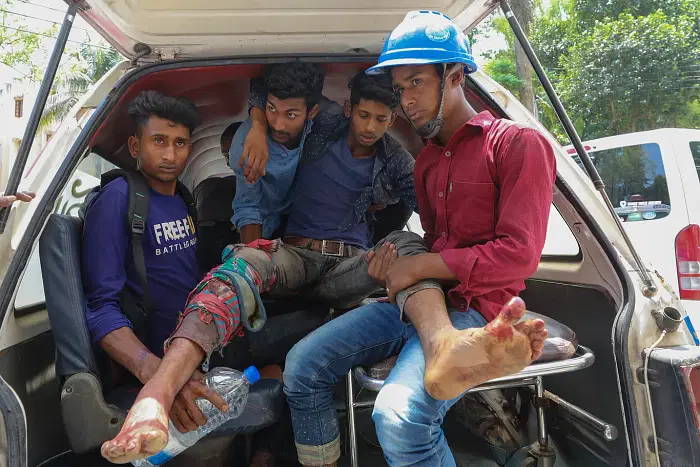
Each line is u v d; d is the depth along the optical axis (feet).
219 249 9.72
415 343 5.15
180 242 6.81
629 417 5.12
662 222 15.12
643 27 51.31
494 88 7.64
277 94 7.41
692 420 4.82
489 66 57.77
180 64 7.37
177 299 6.68
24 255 5.39
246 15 7.12
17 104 52.75
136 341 5.65
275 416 5.97
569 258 7.00
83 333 5.58
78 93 49.29
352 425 5.78
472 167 5.46
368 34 7.59
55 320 5.56
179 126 6.69
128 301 6.18
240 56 7.44
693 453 4.80
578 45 54.03
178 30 7.25
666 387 5.00
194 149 9.99
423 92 5.49
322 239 7.59
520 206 5.05
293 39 7.59
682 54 50.55
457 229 5.56
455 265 5.08
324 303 7.42
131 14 6.89
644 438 5.09
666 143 15.52
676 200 15.05
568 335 5.67
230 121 9.33
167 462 5.43
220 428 5.53
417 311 4.98
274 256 6.66
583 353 5.71
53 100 48.47
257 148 7.73
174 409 4.91
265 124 7.86
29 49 51.19
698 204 14.87
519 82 49.93
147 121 6.61
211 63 7.40
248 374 5.54
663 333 5.42
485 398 7.17
